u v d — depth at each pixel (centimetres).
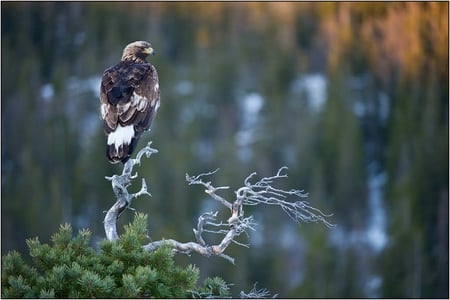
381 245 4794
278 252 4206
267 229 4244
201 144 5741
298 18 7506
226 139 5859
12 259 918
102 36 7612
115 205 964
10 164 5859
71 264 900
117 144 1181
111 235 954
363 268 4556
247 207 4309
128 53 1330
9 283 892
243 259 3853
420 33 6806
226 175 5231
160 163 5053
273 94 6456
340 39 7000
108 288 848
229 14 7688
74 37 7719
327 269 4328
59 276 870
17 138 6244
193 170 5216
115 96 1205
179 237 4503
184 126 6025
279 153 5591
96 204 5372
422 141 5853
